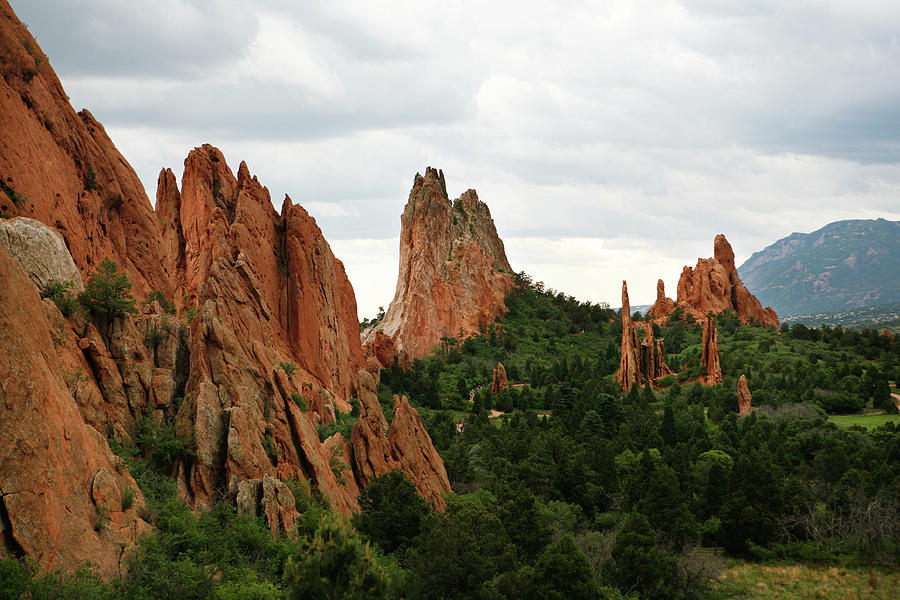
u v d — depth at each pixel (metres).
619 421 149.38
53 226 57.94
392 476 71.50
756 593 81.06
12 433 37.09
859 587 81.38
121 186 70.19
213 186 105.06
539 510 84.06
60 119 62.56
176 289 96.62
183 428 56.28
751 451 103.12
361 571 41.12
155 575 42.25
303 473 63.78
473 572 56.03
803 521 95.44
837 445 123.06
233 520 51.72
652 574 73.50
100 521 42.47
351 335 132.25
